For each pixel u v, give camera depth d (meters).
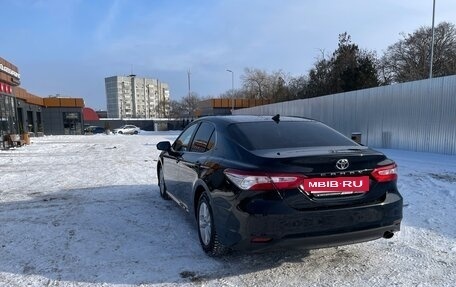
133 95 118.00
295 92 55.28
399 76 43.44
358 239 3.38
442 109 12.96
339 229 3.26
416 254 3.89
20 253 4.08
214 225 3.71
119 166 11.95
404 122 14.75
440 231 4.60
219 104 59.28
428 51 40.44
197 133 4.98
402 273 3.45
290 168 3.20
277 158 3.27
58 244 4.35
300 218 3.16
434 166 9.91
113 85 116.12
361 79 36.62
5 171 11.01
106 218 5.44
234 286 3.23
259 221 3.16
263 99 61.09
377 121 16.31
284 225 3.14
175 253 4.02
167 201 6.52
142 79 119.81
